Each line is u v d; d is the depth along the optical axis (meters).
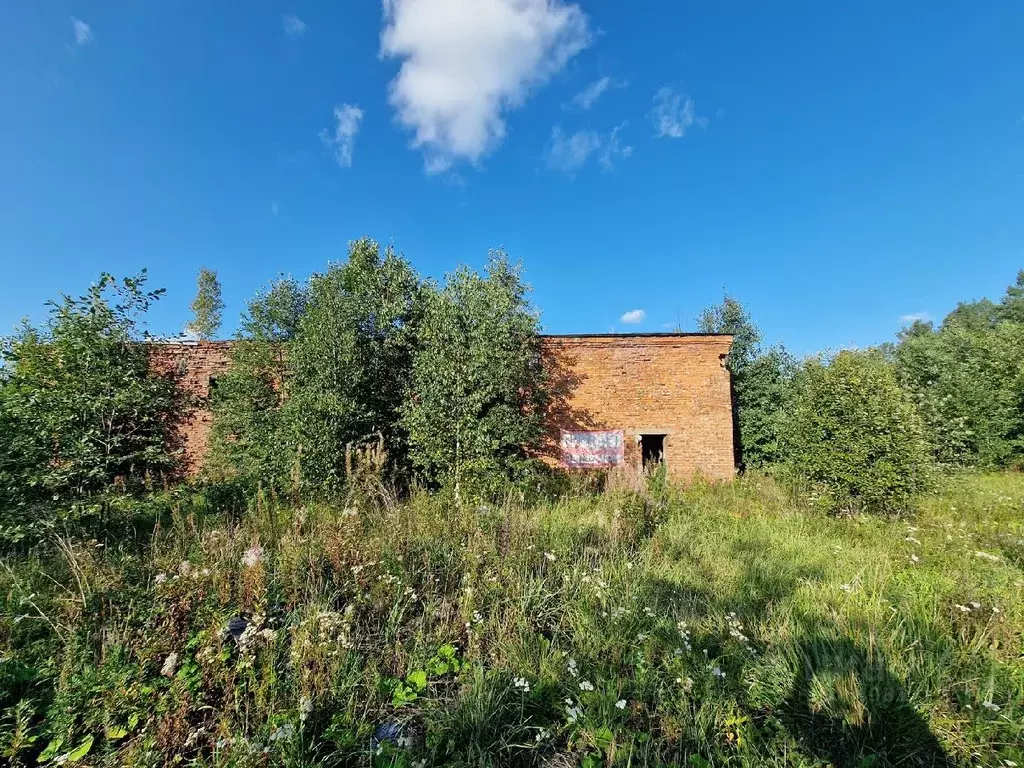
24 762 2.71
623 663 3.67
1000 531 6.99
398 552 5.12
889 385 9.04
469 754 2.79
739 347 16.83
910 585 5.01
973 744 2.90
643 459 13.80
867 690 3.20
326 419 9.62
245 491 9.09
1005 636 3.83
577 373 13.13
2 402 6.09
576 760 2.86
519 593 4.41
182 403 8.12
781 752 2.86
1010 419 16.25
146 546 5.95
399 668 3.49
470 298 10.21
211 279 28.39
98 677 3.11
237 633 3.74
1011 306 42.59
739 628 4.08
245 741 2.52
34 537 5.95
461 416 9.78
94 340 6.70
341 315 10.20
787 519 8.19
